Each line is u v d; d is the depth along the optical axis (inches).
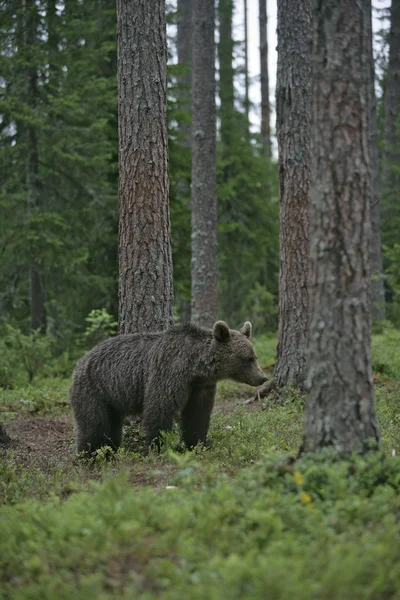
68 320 1037.2
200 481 335.0
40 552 250.7
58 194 986.1
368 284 307.9
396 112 1397.6
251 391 705.0
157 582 222.8
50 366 879.7
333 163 303.6
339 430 303.3
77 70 961.5
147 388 453.7
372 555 223.5
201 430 465.4
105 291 970.7
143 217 520.1
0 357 821.9
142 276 519.5
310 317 313.6
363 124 306.0
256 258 1282.0
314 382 309.9
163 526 260.4
